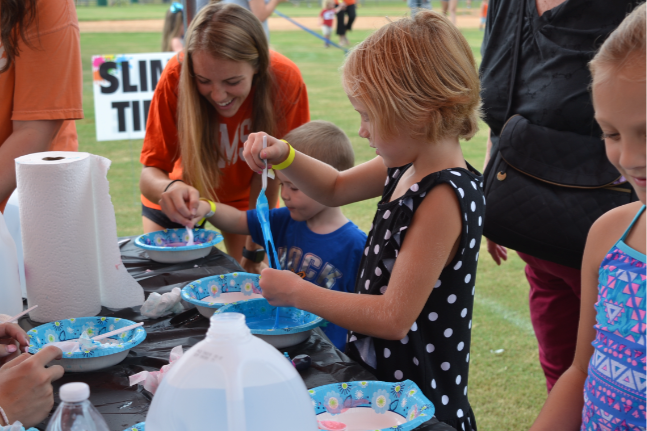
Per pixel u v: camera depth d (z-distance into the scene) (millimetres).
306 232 1721
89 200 1211
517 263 3590
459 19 20344
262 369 596
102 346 1024
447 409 1127
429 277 1025
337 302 1066
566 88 1502
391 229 1095
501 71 1679
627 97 708
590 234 983
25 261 1207
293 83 2037
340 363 1036
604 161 1497
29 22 1521
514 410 2080
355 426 843
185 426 582
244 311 1206
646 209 900
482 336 2637
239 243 2375
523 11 1610
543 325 1798
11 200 1380
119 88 2732
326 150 1717
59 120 1668
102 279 1291
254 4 2961
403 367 1107
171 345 1109
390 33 1044
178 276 1480
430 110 1023
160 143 2010
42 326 1102
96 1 35031
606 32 1462
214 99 1774
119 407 896
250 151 1334
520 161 1559
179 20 4516
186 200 1697
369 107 1046
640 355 845
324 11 16641
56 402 912
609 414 872
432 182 1041
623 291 880
